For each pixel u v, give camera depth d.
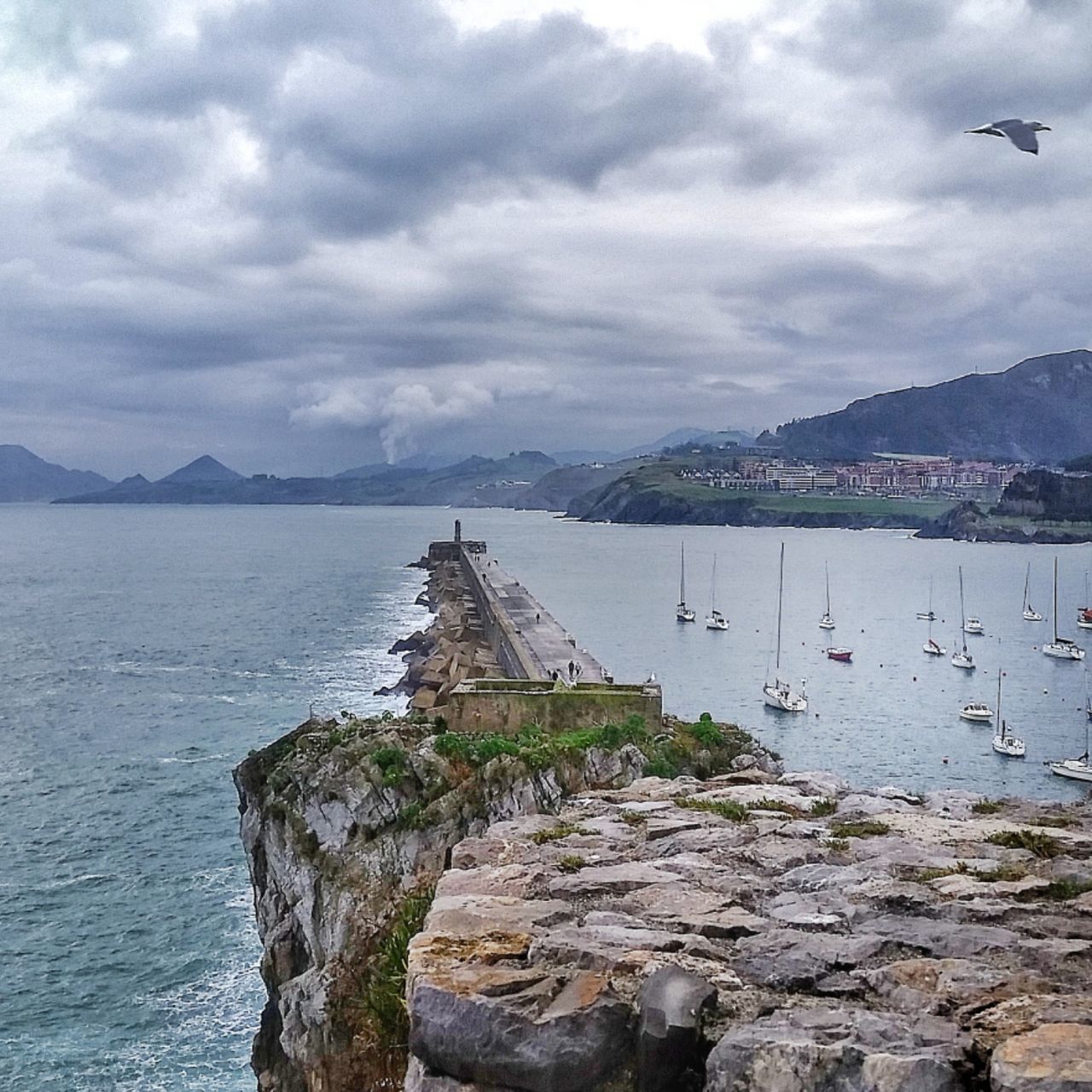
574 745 31.14
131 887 41.03
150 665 90.31
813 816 10.97
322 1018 20.25
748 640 110.38
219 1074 29.41
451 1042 6.04
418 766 29.11
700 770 32.41
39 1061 29.81
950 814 11.27
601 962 6.55
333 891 26.97
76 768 57.06
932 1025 5.62
